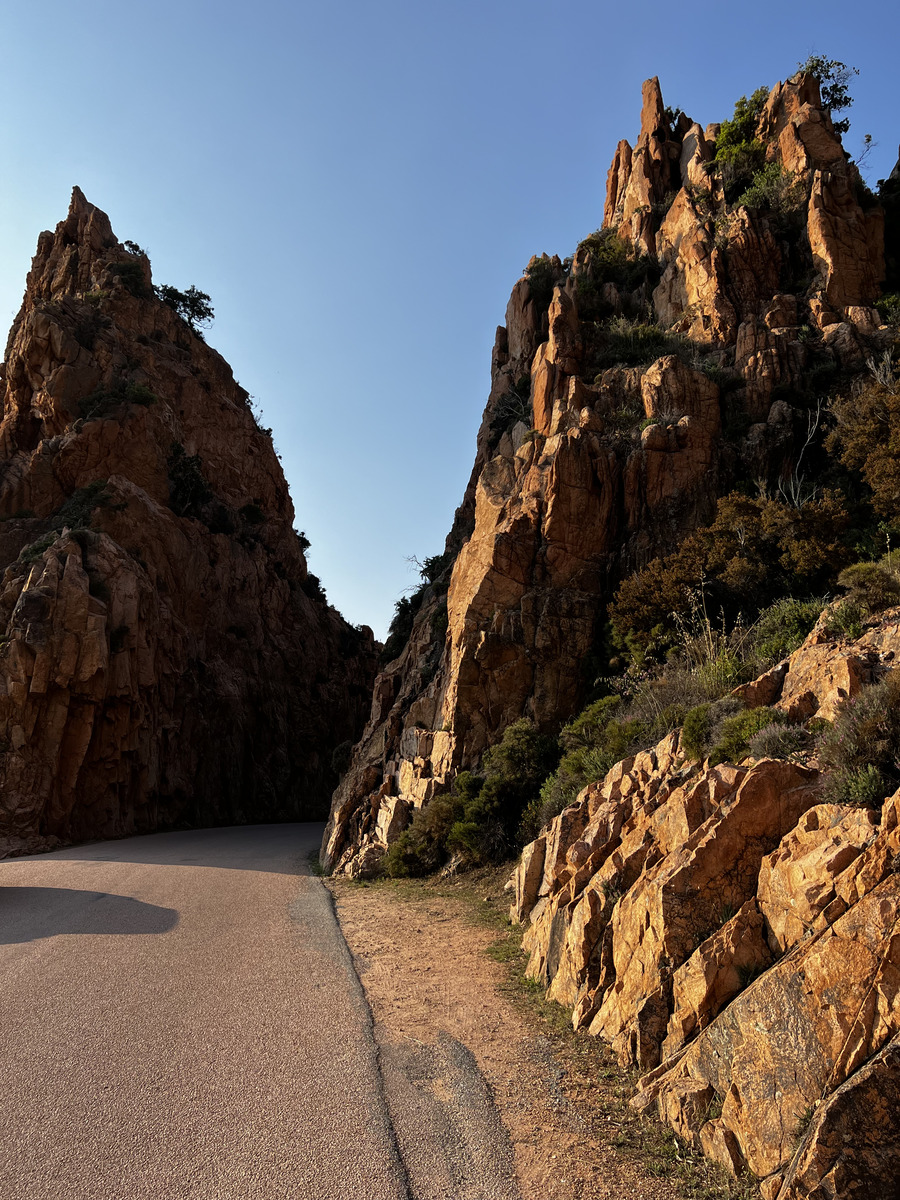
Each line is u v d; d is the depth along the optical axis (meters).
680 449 21.05
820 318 24.02
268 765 52.66
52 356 50.19
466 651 20.36
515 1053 7.76
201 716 46.09
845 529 17.36
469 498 34.97
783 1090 5.35
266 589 60.59
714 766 8.77
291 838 33.53
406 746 23.58
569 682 19.66
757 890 6.92
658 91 38.50
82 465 46.25
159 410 52.53
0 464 47.72
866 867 5.78
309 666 62.19
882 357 21.69
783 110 31.88
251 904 15.58
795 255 26.81
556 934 9.66
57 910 14.85
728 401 22.44
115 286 58.94
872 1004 5.13
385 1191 5.43
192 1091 6.96
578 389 23.12
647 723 13.62
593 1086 6.87
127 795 37.69
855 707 7.66
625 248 32.81
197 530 51.69
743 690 10.07
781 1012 5.59
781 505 17.69
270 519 68.88
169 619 43.47
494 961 11.09
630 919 7.93
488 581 20.81
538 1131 6.22
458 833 17.33
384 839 20.56
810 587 16.77
